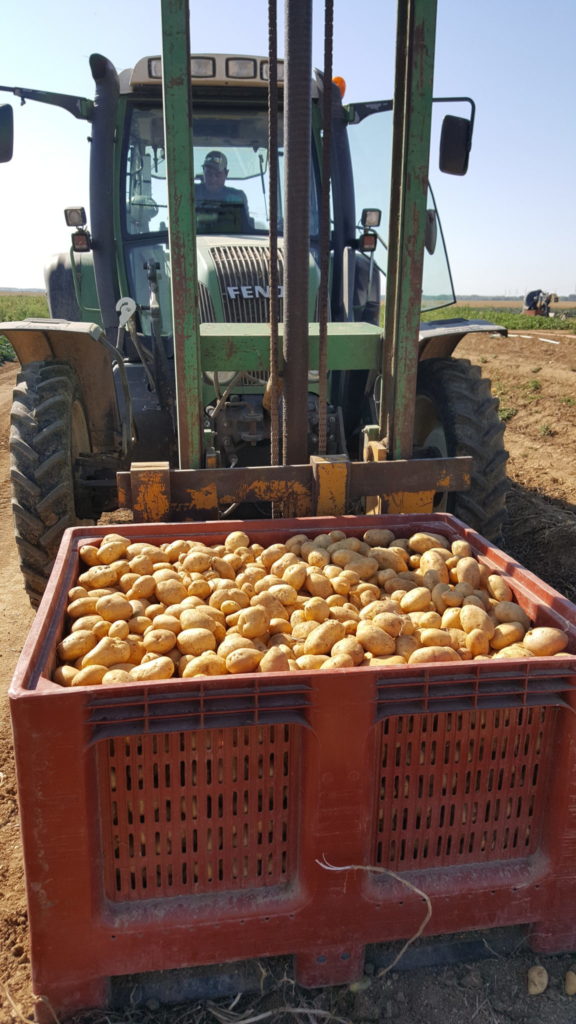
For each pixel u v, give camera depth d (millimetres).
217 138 4668
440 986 2039
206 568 2676
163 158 4535
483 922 2068
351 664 2045
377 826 2002
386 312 3471
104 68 4324
